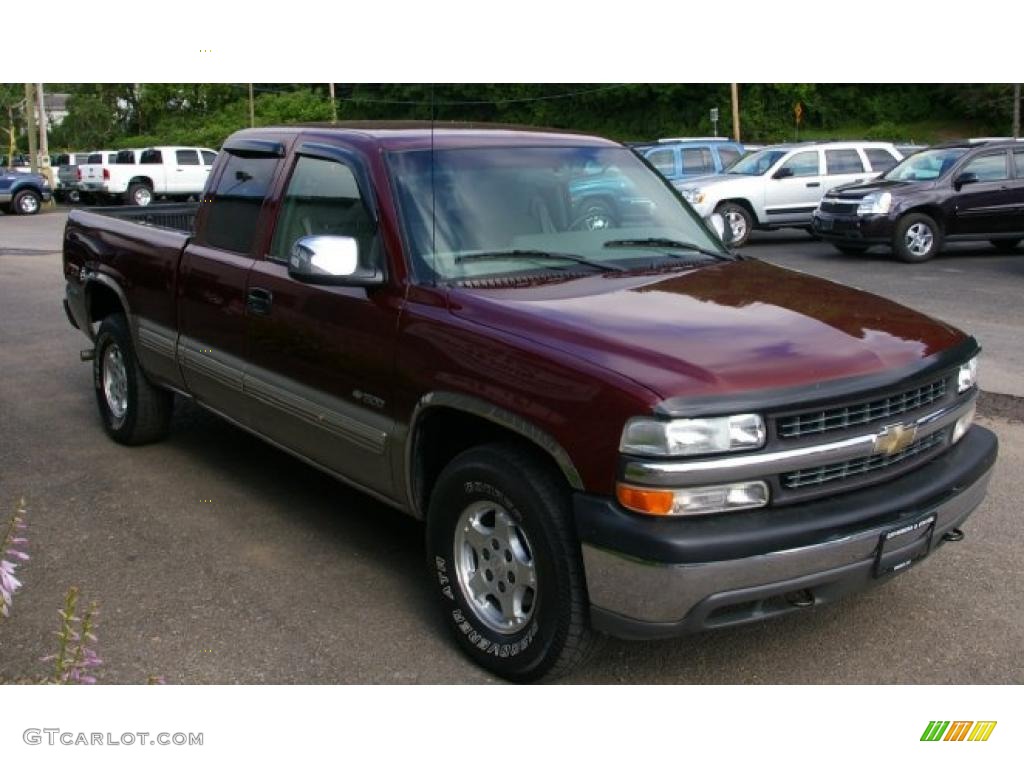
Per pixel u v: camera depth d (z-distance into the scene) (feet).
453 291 13.19
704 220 16.90
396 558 15.81
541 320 12.10
